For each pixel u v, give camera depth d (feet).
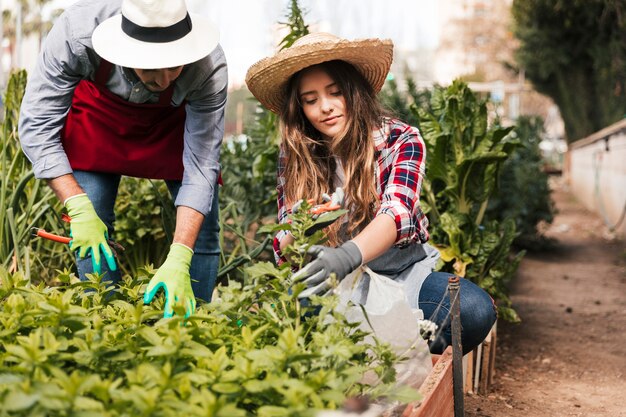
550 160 79.41
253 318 6.40
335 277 6.18
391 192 7.94
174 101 8.89
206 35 8.26
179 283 7.79
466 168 13.26
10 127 12.23
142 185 13.71
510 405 11.18
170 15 7.78
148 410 4.48
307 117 8.49
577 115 63.36
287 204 8.77
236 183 16.42
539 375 13.20
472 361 11.49
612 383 12.78
